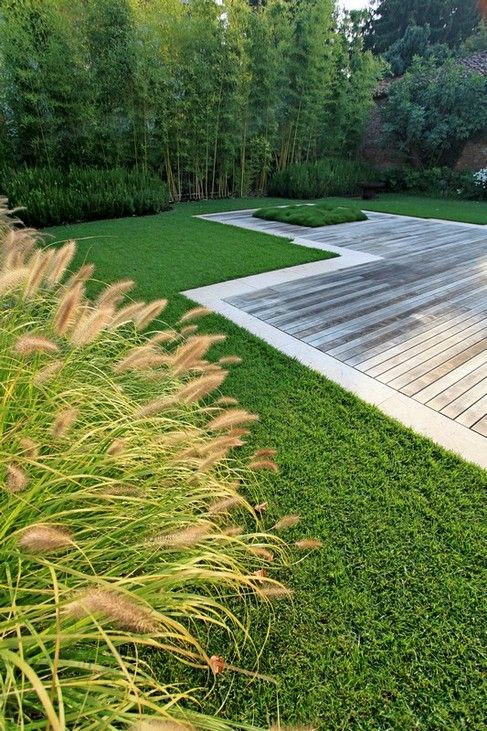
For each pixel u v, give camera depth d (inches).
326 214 336.2
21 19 283.0
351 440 85.6
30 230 113.6
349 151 575.8
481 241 269.7
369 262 216.8
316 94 471.2
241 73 400.5
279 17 425.4
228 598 55.4
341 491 73.0
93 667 33.8
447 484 74.2
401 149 543.8
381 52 886.4
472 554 61.3
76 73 309.9
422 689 45.6
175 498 50.1
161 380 79.4
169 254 220.8
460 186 507.8
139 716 31.3
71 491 50.3
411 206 436.1
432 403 97.0
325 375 108.7
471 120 487.5
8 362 63.5
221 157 448.8
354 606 54.2
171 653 48.2
